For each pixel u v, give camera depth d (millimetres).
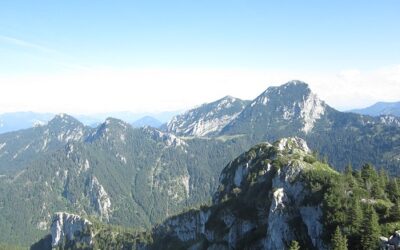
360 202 158750
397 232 130625
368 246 135125
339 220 151125
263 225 190875
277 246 172125
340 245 136000
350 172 182625
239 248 194375
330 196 161375
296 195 182500
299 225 171250
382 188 176750
